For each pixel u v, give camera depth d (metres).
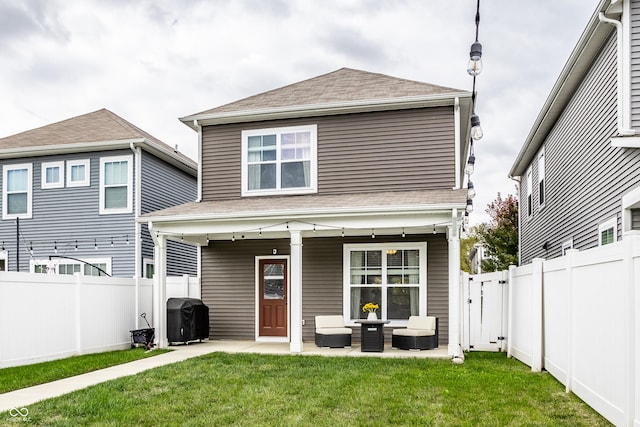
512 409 6.25
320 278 13.27
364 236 13.07
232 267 14.00
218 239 14.11
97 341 11.54
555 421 5.72
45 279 10.23
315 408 6.39
